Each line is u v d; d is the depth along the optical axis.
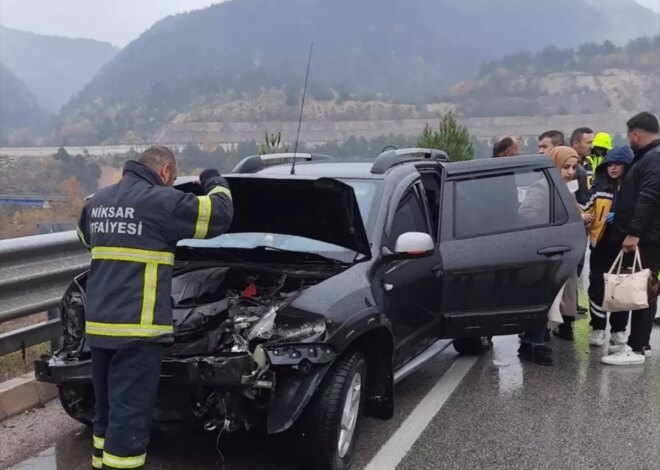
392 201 4.77
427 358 5.02
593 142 8.18
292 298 3.79
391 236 4.63
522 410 5.01
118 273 3.35
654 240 5.95
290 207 4.62
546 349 6.15
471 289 5.31
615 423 4.78
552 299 5.65
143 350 3.34
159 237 3.39
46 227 6.32
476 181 5.56
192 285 4.09
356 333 3.79
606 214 6.36
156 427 3.73
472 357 6.43
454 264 5.22
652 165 5.79
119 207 3.39
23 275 4.96
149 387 3.38
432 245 4.54
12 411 4.68
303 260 4.46
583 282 9.88
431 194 5.60
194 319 3.77
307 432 3.66
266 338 3.63
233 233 4.86
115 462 3.32
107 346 3.33
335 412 3.66
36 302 5.09
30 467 3.93
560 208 5.79
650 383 5.66
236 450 4.16
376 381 4.32
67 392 4.07
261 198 4.62
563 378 5.79
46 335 5.28
